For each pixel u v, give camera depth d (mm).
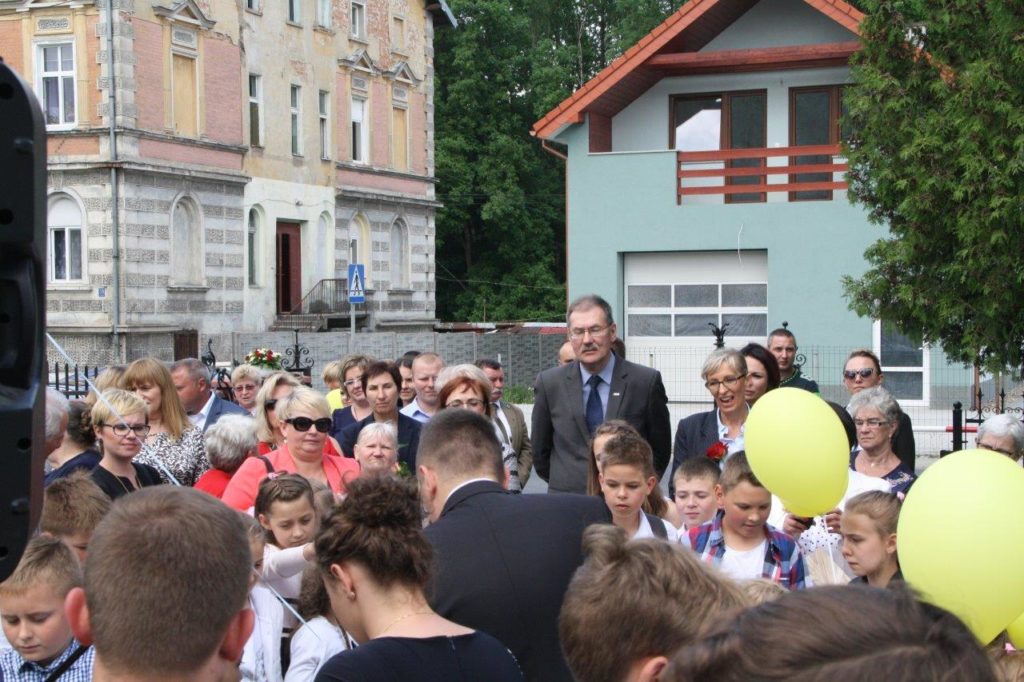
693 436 7656
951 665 1156
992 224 10469
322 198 41625
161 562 2354
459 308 60969
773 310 22547
